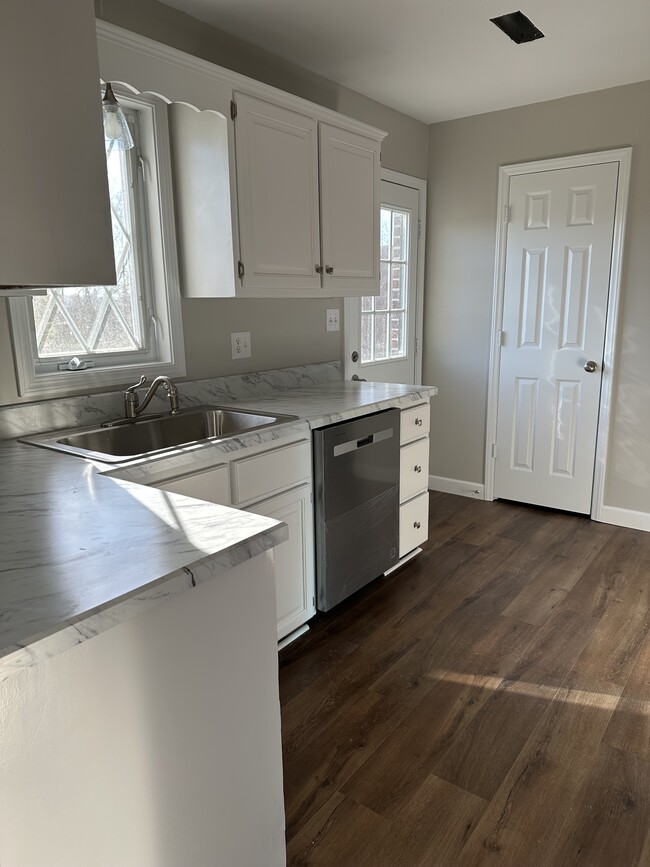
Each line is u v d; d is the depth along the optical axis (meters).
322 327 3.17
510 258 3.59
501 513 3.67
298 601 2.29
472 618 2.46
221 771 1.12
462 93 3.20
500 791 1.59
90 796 0.90
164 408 2.36
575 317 3.42
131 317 2.32
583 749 1.73
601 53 2.67
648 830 1.46
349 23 2.37
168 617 0.97
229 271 2.22
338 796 1.58
